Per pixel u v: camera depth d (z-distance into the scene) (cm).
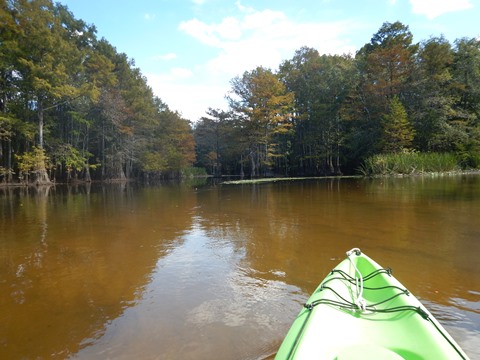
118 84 4097
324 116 3997
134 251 632
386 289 317
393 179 2366
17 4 2459
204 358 284
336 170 4259
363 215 915
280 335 318
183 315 365
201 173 6219
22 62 2523
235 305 386
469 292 398
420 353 226
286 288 432
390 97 3259
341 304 282
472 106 3266
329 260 540
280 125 3850
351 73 3878
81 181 3703
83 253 624
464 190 1419
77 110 3472
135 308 387
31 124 2783
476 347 281
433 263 507
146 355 291
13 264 563
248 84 3841
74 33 3650
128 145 4047
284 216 956
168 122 5088
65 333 333
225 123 4756
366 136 3391
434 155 2764
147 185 3086
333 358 223
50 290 446
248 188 2152
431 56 3125
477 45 3347
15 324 354
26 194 2012
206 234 759
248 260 553
